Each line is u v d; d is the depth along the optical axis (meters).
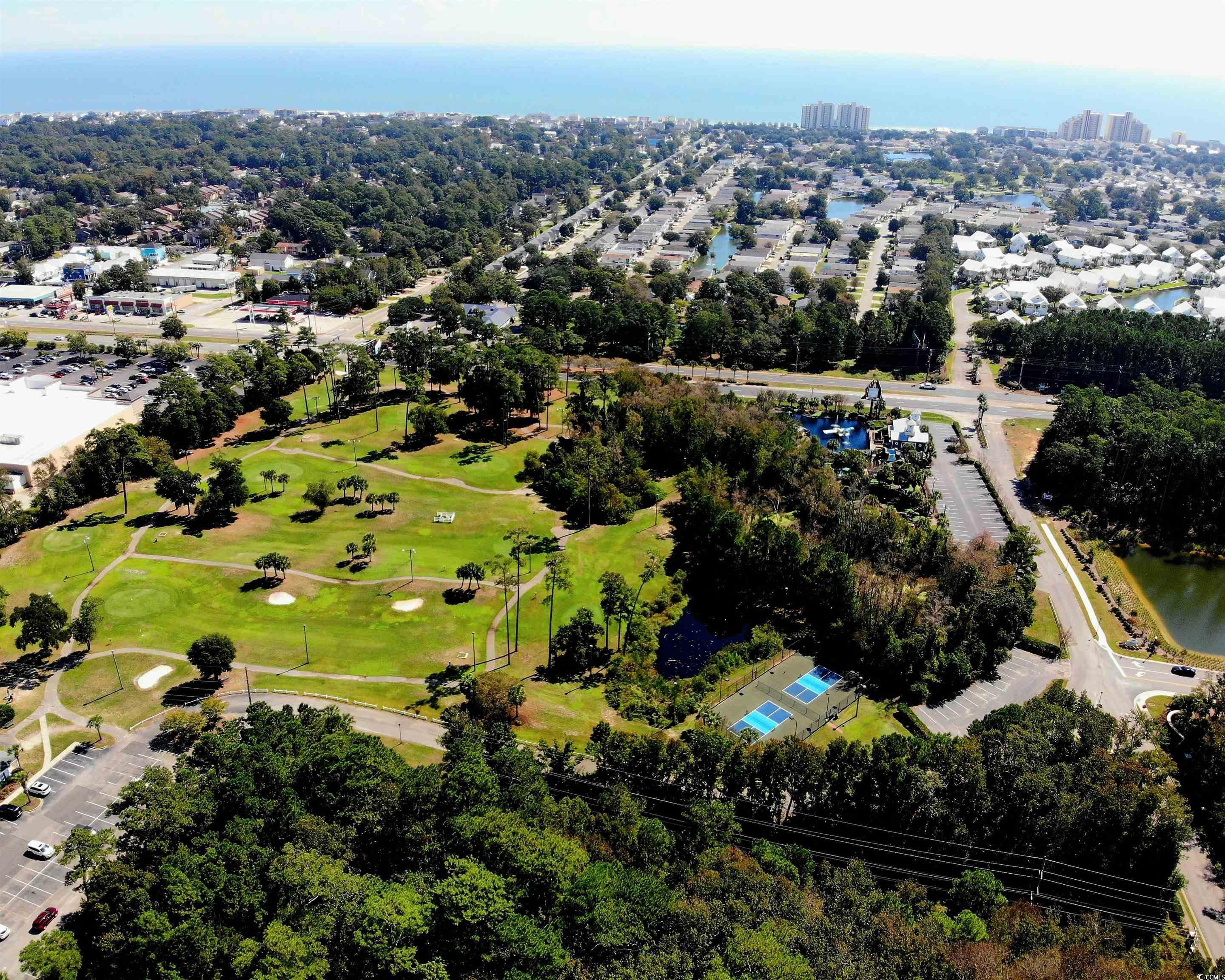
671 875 115.81
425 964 96.00
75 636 167.38
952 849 129.00
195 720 147.88
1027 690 172.00
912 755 132.00
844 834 133.38
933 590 188.88
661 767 136.00
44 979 99.75
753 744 142.88
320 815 122.44
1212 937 120.25
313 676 166.50
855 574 186.50
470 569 189.88
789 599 197.75
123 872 107.38
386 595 193.12
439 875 112.56
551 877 105.31
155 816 114.62
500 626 184.75
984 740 136.62
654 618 192.00
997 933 108.19
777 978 89.06
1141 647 185.12
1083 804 125.38
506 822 111.94
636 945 99.25
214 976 100.31
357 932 97.38
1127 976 96.81
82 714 154.38
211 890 105.81
